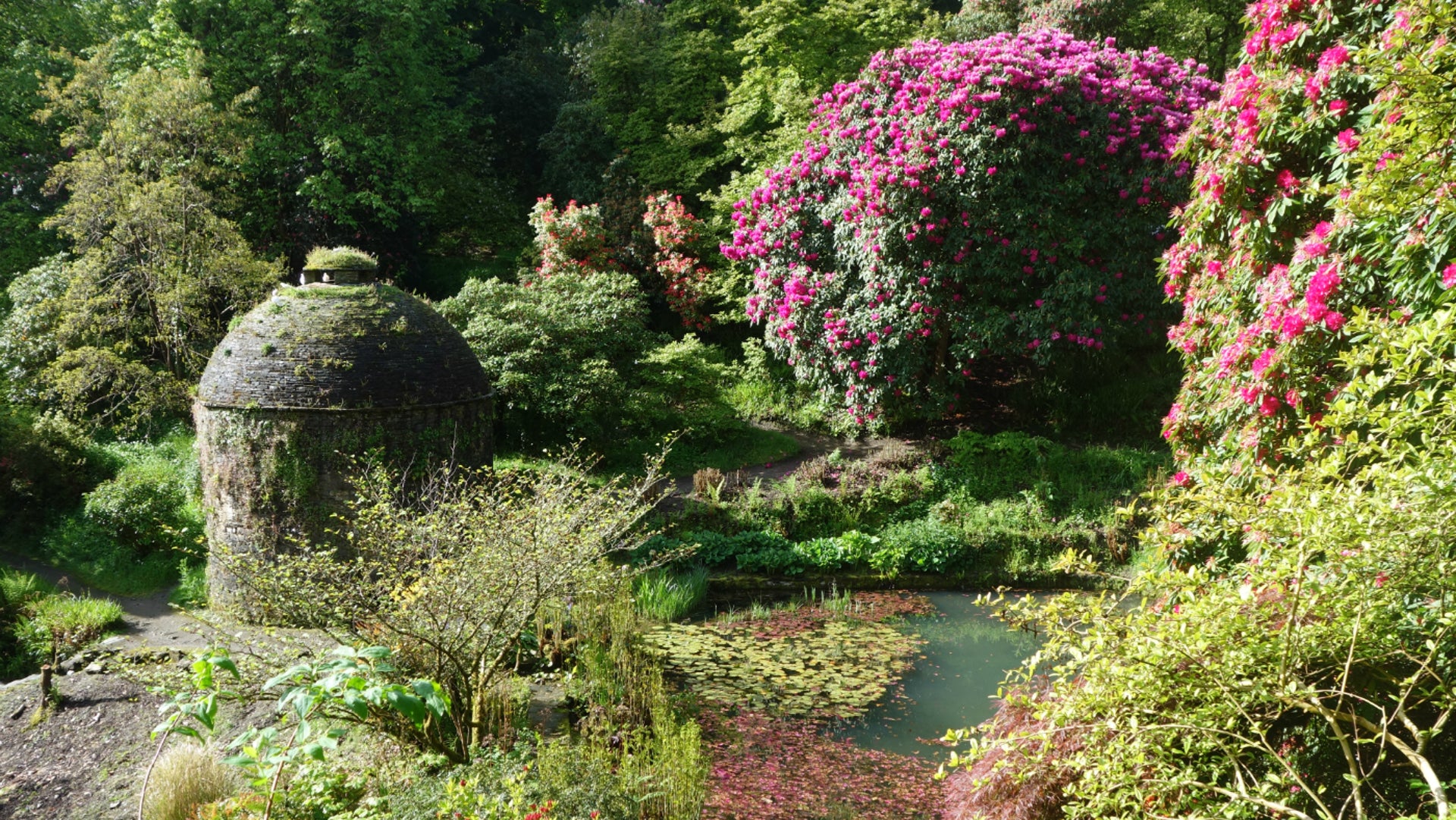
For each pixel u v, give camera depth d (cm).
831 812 620
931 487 1312
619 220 2142
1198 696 328
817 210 1553
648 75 2430
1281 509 322
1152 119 1377
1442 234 438
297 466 953
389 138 2075
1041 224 1388
